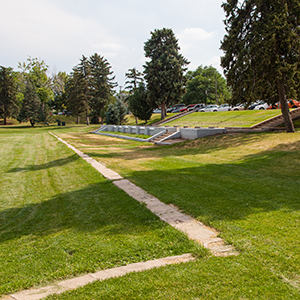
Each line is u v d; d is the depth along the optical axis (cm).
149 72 4588
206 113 4122
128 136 3250
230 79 1955
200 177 948
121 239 490
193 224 538
